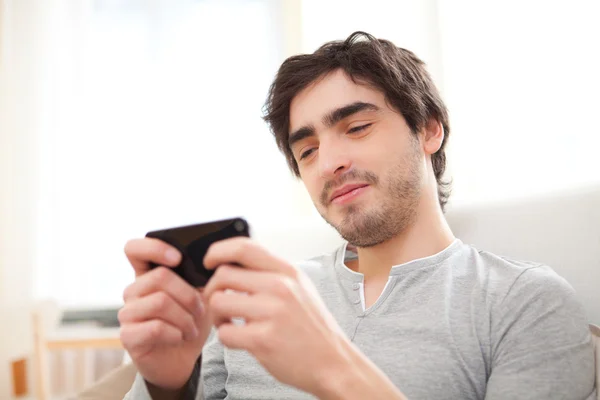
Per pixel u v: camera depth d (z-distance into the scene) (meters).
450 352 0.75
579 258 0.87
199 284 0.64
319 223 1.27
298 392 0.83
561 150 2.11
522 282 0.78
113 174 2.55
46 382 1.98
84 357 2.37
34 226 2.45
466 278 0.83
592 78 2.09
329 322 0.54
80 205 2.51
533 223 0.95
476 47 2.21
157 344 0.65
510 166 2.15
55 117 2.53
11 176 2.47
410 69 0.94
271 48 2.59
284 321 0.51
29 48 2.54
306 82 0.91
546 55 2.15
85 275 2.48
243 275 0.53
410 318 0.80
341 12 2.36
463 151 2.18
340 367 0.53
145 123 2.57
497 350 0.75
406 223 0.87
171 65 2.60
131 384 0.98
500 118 2.17
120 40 2.62
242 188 2.53
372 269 0.91
